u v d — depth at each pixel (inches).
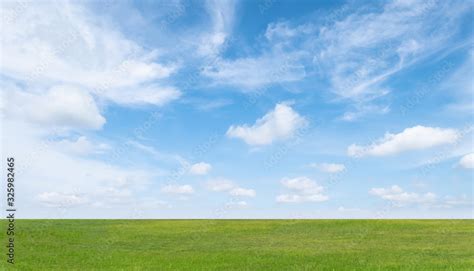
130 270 1096.8
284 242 1649.9
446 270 1035.9
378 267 1085.8
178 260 1238.9
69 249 1465.3
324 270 1071.0
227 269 1102.4
